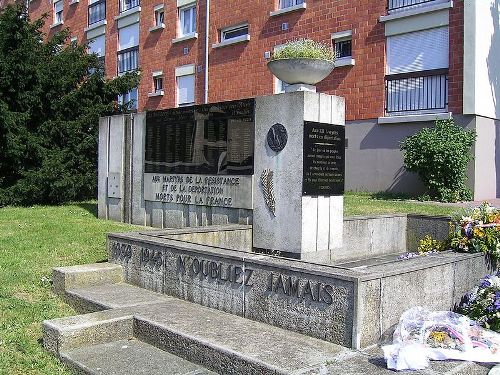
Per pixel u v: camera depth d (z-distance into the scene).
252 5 20.45
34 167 15.74
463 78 14.66
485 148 14.92
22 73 15.36
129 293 6.20
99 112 16.75
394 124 16.06
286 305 4.90
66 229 10.32
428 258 5.57
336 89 17.53
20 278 7.07
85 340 4.89
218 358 4.36
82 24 29.89
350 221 8.62
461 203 13.48
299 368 3.96
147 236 6.72
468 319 4.69
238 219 8.39
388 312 4.66
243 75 20.84
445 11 15.08
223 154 8.73
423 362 3.95
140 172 10.84
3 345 5.01
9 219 11.82
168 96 24.22
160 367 4.46
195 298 5.76
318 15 18.27
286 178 7.61
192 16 23.25
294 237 7.50
